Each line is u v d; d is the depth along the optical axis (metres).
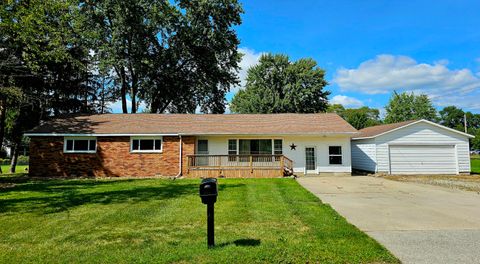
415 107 47.31
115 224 6.10
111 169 17.17
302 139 18.52
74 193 10.40
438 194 10.44
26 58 15.88
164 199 9.08
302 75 37.44
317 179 15.75
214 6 26.03
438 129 18.95
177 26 25.77
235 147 18.50
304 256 4.17
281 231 5.50
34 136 17.02
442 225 6.07
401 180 15.25
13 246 4.74
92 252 4.42
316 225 5.89
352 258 4.11
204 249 4.45
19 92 16.69
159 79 26.62
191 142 17.58
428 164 18.72
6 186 12.59
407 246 4.71
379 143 18.84
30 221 6.37
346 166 18.30
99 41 23.84
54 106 23.19
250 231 5.52
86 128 17.69
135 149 17.50
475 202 8.85
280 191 10.73
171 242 4.88
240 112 38.56
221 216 6.76
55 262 4.04
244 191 10.76
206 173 16.84
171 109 30.20
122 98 27.14
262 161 17.50
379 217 6.82
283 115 21.62
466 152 18.80
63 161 17.05
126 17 22.98
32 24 14.42
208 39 26.72
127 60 24.14
